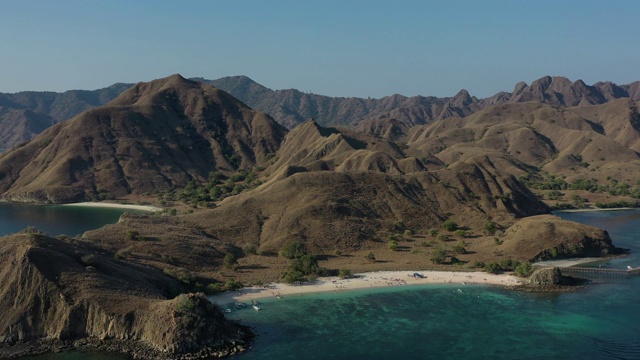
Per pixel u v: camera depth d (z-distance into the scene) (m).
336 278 126.25
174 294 103.44
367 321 99.88
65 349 83.00
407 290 118.06
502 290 117.88
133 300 90.56
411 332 94.81
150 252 126.88
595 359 83.75
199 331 85.50
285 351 86.38
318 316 102.12
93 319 87.00
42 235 102.12
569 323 98.44
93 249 114.56
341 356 85.06
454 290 118.06
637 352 86.06
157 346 82.75
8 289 89.88
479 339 91.75
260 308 105.94
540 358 84.31
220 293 113.19
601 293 115.38
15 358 80.50
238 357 83.69
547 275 121.44
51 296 88.69
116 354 81.62
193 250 134.12
